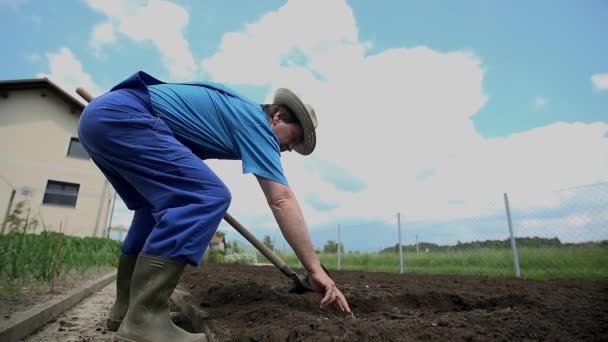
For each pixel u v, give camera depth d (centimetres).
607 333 135
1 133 1335
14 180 1321
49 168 1371
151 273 122
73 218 1368
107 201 1459
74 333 173
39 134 1384
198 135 144
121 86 149
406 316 179
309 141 171
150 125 134
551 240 496
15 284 266
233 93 153
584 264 457
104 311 229
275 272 483
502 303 218
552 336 132
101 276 377
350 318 164
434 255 668
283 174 141
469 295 235
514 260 523
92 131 134
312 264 140
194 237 123
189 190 129
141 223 177
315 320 147
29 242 307
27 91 1393
